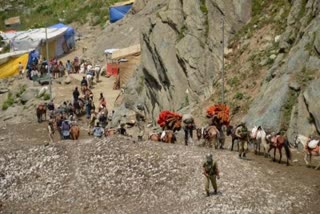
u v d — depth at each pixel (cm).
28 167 3650
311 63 4066
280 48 4559
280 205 2975
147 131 4903
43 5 10662
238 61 4928
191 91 5025
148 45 5597
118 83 6694
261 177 3306
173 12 5447
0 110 6456
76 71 7356
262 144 3725
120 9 9056
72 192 3356
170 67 5222
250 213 2906
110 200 3234
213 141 3916
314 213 2891
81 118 5756
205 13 5306
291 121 3906
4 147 4178
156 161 3509
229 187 3186
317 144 3459
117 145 3747
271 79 4347
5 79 7356
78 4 10231
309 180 3262
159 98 5334
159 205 3112
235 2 5250
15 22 10256
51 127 4931
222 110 4291
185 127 4112
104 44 8131
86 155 3666
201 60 5088
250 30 5088
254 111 4169
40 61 7544
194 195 3147
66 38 8419
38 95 6538
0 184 3531
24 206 3297
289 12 4766
